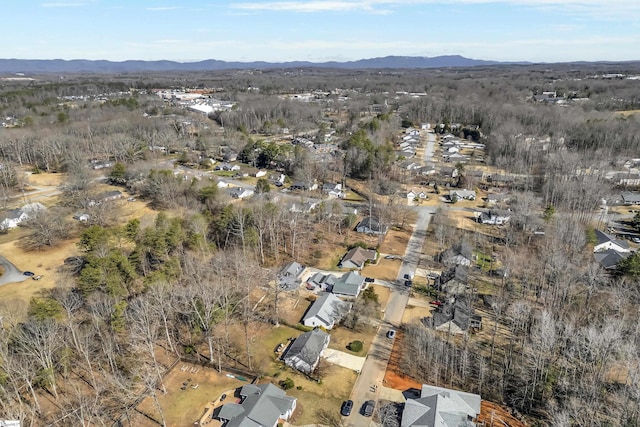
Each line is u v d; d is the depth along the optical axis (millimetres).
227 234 88438
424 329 62219
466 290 74188
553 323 55219
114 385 51969
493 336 59938
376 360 59281
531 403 50375
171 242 76875
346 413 49719
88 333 57844
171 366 57219
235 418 47438
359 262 84188
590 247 86875
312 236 97688
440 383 54625
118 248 77938
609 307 65250
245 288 73250
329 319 66375
